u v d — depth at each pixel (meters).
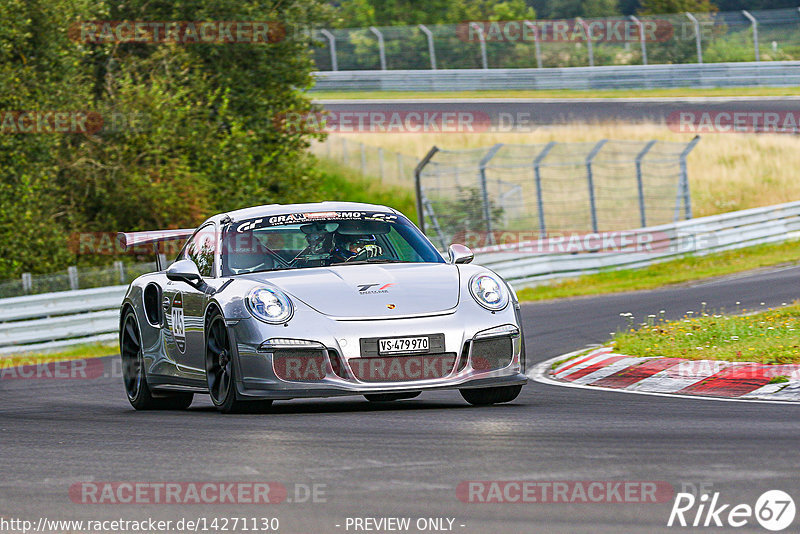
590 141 134.00
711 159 129.38
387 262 27.91
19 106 77.19
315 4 99.81
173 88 90.12
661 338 36.41
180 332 28.47
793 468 16.44
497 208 109.94
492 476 16.42
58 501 15.95
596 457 17.81
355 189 132.38
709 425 21.42
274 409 27.47
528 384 32.44
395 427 21.97
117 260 85.88
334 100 162.25
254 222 29.03
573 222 116.81
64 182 86.25
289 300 25.05
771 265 77.06
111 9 93.81
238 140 90.44
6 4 77.25
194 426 23.75
